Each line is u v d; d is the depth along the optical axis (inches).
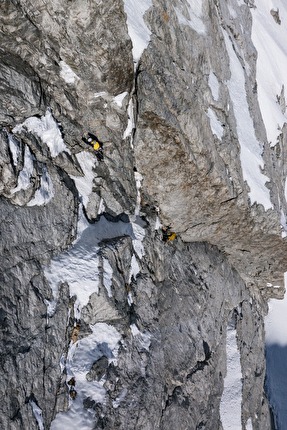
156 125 624.7
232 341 857.5
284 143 1237.1
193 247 817.5
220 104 812.6
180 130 647.8
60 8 497.0
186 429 636.1
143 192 709.3
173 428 608.1
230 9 1220.5
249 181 824.3
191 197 721.6
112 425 500.7
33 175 501.0
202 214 757.3
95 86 576.1
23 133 506.6
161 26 673.6
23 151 494.6
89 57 543.8
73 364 497.4
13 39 499.2
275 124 1205.1
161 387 594.6
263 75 1368.1
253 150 909.2
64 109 574.2
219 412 746.8
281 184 1105.4
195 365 707.4
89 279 534.0
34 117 524.1
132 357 565.0
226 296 881.5
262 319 1051.9
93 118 608.7
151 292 647.1
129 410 527.8
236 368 832.3
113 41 544.7
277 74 1473.9
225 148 760.3
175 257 753.0
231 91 940.0
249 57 1219.2
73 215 557.9
